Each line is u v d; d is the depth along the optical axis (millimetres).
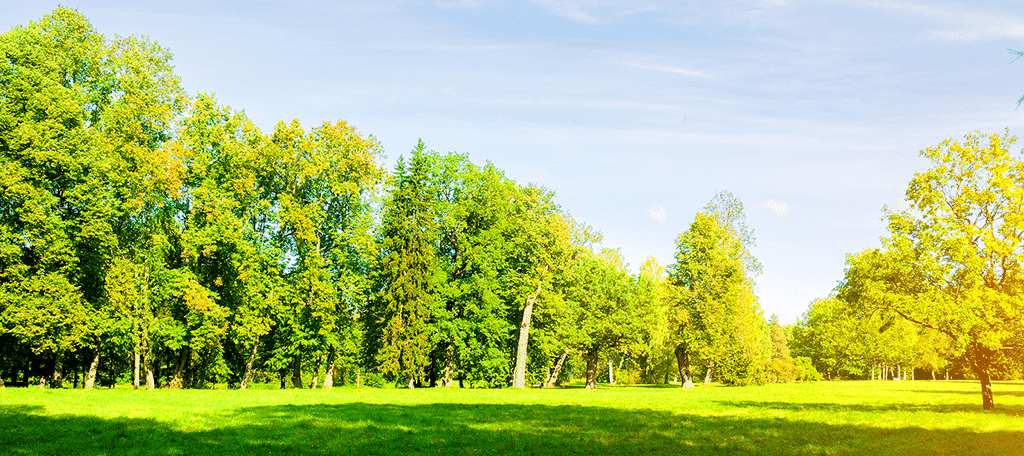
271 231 37031
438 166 42844
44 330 26594
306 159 36250
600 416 20781
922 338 76562
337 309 38656
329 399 26469
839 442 14594
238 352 40375
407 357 37312
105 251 31188
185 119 35250
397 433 15734
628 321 47594
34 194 26156
